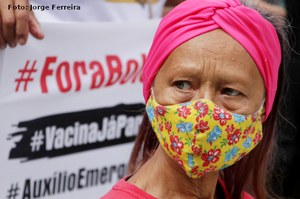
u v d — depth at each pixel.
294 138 5.75
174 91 2.51
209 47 2.44
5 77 4.29
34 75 4.42
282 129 5.29
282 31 2.88
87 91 4.68
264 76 2.54
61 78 4.55
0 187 4.34
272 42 2.56
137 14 5.19
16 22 4.17
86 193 4.73
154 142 3.03
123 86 4.86
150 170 2.69
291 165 5.80
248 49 2.45
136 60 4.90
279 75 2.94
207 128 2.47
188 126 2.49
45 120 4.49
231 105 2.50
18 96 4.36
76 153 4.65
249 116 2.53
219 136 2.50
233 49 2.44
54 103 4.53
